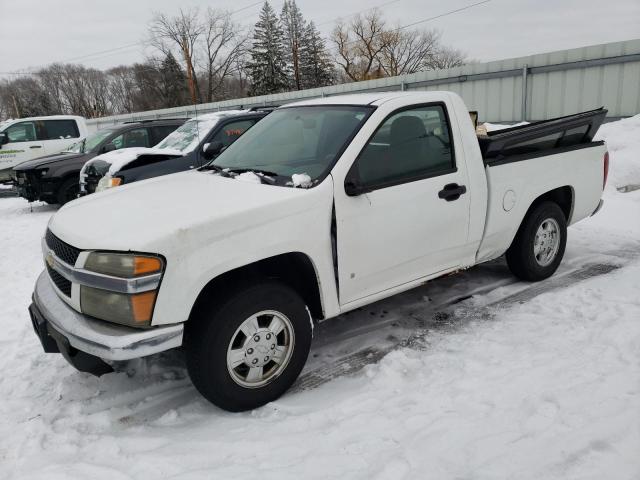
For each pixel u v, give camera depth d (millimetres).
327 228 3197
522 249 4656
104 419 3029
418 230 3648
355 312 4426
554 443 2506
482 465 2395
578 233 6512
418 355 3605
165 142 8227
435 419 2793
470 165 3957
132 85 84562
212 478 2418
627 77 12633
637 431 2541
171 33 60438
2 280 6023
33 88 85688
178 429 2926
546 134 4570
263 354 3062
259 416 3010
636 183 8562
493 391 3021
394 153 3570
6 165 13797
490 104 15836
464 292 4738
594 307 4102
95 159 8094
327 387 3299
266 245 2949
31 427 2938
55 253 3064
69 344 2877
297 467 2469
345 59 61719
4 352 4016
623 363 3199
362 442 2627
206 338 2836
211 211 2885
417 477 2340
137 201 3281
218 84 64500
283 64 64812
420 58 60156
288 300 3102
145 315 2637
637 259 5402
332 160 3318
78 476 2496
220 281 2977
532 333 3785
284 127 4027
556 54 13883
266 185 3342
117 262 2627
